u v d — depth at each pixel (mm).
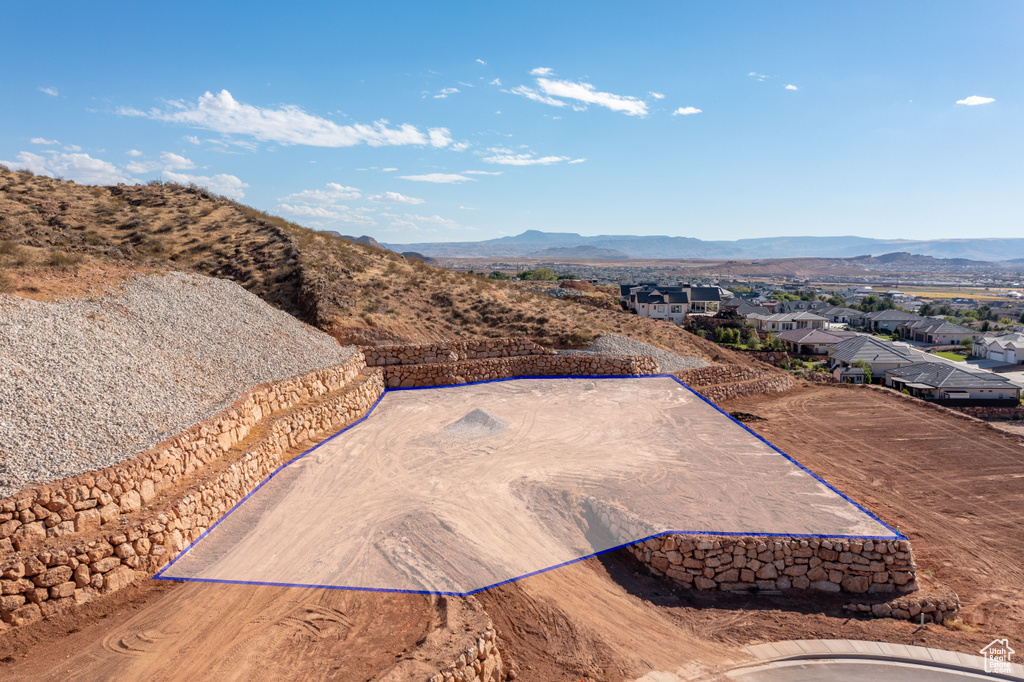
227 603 8531
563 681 8695
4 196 25250
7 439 8672
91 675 6926
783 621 10875
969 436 23078
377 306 25172
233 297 19562
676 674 9141
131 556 8641
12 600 7316
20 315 12117
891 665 9695
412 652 7621
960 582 12781
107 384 11156
